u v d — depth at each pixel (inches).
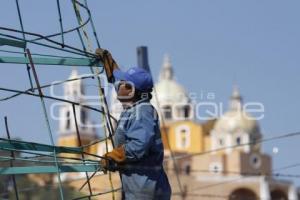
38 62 449.1
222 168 6870.1
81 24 475.8
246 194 6894.7
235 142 7047.2
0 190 659.4
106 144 461.7
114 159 430.0
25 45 454.3
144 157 431.8
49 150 438.6
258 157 7062.0
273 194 7062.0
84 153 439.5
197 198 6245.1
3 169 426.0
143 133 427.8
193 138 6820.9
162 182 433.7
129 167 431.2
